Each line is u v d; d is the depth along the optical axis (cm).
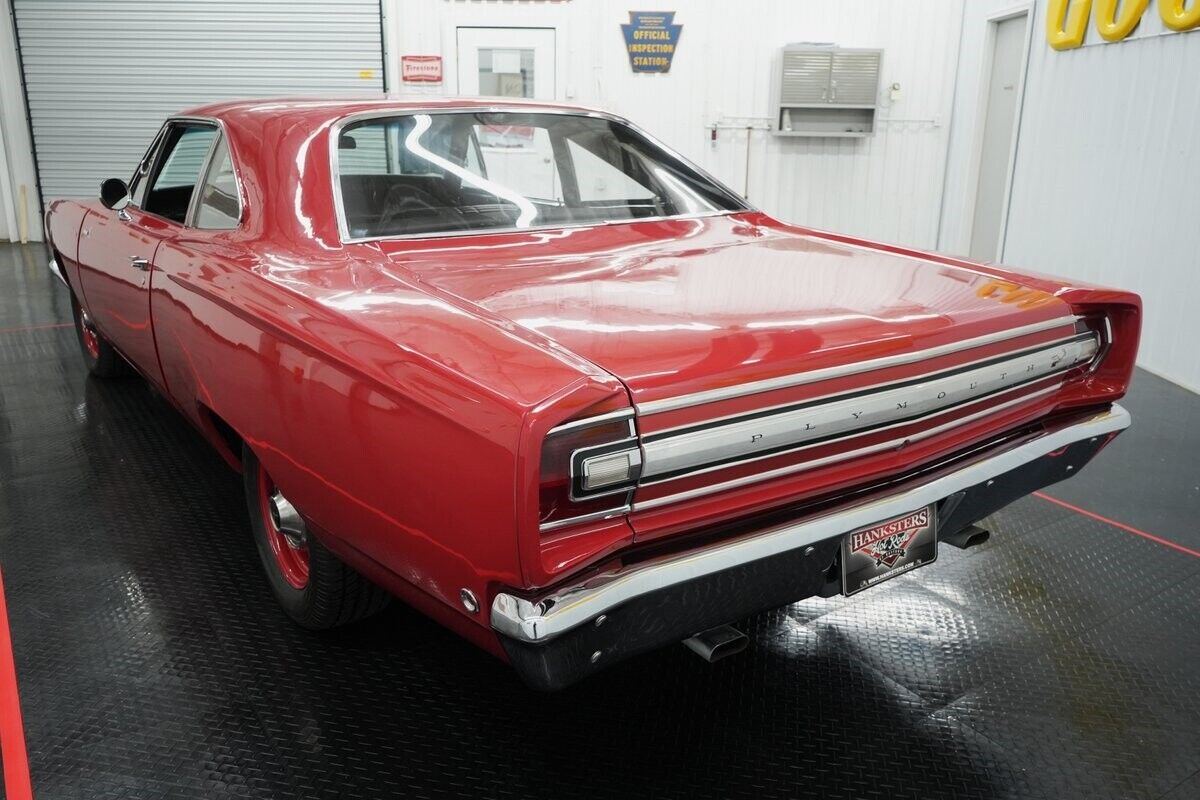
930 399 155
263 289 174
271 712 187
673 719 187
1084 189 559
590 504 127
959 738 181
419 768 171
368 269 178
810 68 810
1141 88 494
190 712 186
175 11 848
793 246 214
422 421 130
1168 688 198
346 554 167
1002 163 732
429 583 142
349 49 860
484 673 201
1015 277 193
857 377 146
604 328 143
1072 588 242
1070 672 204
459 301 157
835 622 225
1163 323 471
